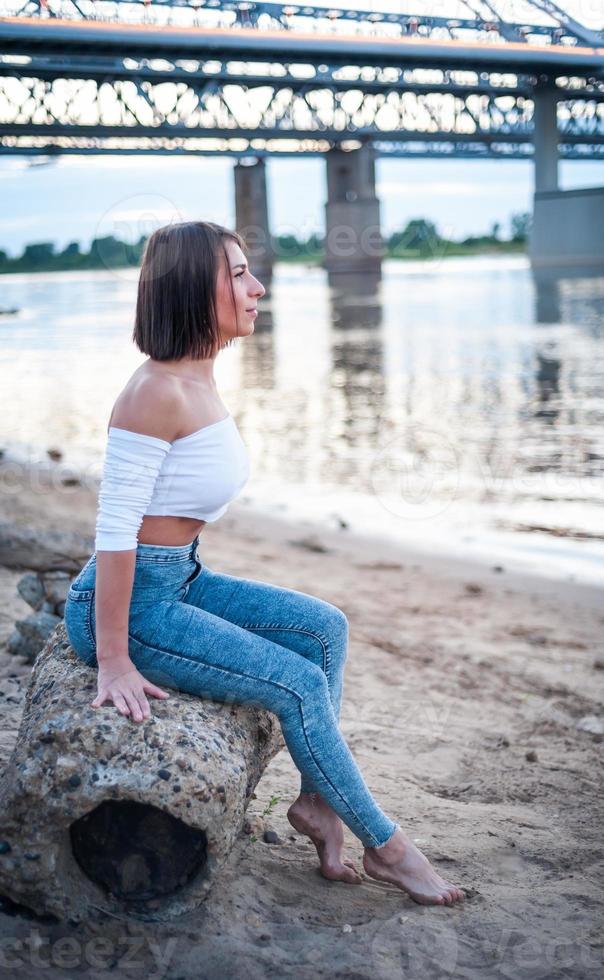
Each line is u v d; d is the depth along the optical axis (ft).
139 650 7.11
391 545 27.96
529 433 54.03
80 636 7.21
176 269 6.85
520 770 11.39
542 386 77.20
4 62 188.03
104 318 194.18
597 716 13.75
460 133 268.82
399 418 61.77
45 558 15.43
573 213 271.08
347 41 212.84
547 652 17.26
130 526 6.75
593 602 21.71
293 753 7.39
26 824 6.39
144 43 192.24
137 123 211.61
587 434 53.06
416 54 221.66
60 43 189.06
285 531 29.58
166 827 6.80
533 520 31.53
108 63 198.08
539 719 13.46
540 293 213.87
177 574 7.18
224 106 229.04
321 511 33.27
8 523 17.24
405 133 261.85
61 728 6.50
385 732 12.35
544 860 8.81
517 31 242.58
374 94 252.83
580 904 7.95
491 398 71.10
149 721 6.66
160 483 6.90
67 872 6.64
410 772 11.00
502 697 14.47
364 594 21.47
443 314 171.53
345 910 7.46
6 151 207.21
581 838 9.43
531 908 7.79
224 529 29.50
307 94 243.40
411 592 22.04
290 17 219.00
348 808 7.45
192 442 6.89
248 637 7.22
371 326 152.56
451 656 16.60
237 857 8.02
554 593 22.59
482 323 148.05
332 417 62.75
